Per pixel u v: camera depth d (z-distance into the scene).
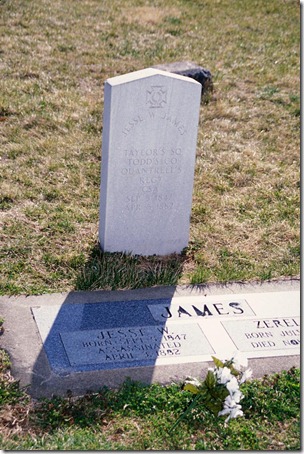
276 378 3.12
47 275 3.54
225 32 6.59
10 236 3.75
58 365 3.08
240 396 2.91
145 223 3.66
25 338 3.19
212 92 5.35
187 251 3.78
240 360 2.91
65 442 2.81
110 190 3.56
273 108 5.26
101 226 3.67
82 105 5.00
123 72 5.51
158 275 3.55
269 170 4.54
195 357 3.17
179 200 3.67
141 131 3.50
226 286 3.58
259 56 6.11
